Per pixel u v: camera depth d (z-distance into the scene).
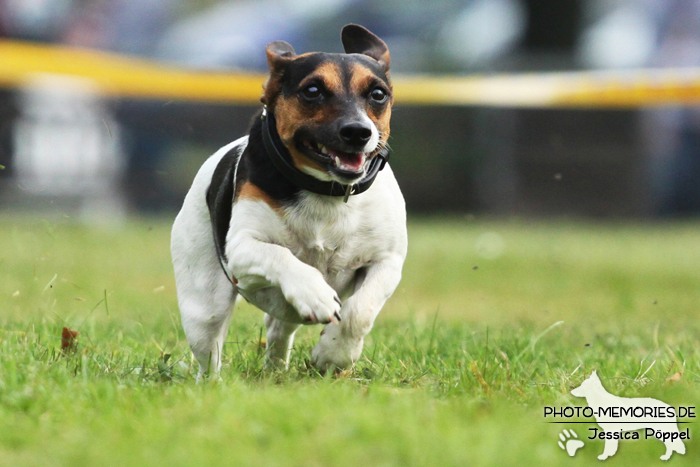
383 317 10.40
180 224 6.70
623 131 30.22
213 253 6.50
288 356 6.95
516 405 5.17
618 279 15.32
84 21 32.75
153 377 6.14
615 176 30.41
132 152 28.69
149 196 29.00
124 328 8.58
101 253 17.55
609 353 7.66
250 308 10.28
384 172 6.24
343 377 5.80
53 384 5.60
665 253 19.45
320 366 5.99
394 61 29.81
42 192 27.42
